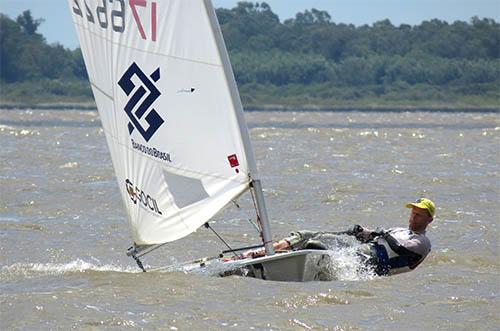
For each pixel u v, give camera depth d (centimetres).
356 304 3644
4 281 4084
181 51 4031
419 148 15588
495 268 4562
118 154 4278
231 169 4050
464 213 6750
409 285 4006
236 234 5756
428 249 4238
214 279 3991
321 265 4044
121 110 4212
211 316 3406
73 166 10631
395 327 3322
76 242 5331
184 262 4597
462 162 12169
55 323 3288
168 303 3588
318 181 9031
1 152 12838
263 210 4050
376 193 8038
